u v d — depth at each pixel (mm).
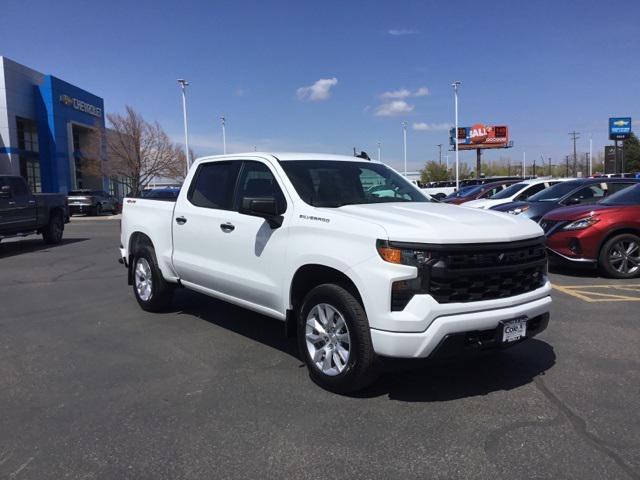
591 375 4582
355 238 4043
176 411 4020
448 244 3816
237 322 6527
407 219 4117
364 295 3932
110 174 47656
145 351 5449
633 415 3816
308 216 4512
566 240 8922
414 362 3871
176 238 6285
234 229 5305
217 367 4953
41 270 10883
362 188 5234
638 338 5559
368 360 4016
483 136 90500
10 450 3477
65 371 4902
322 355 4430
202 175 6129
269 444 3502
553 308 6820
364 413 3934
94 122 49750
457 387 4387
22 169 41438
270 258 4848
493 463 3227
